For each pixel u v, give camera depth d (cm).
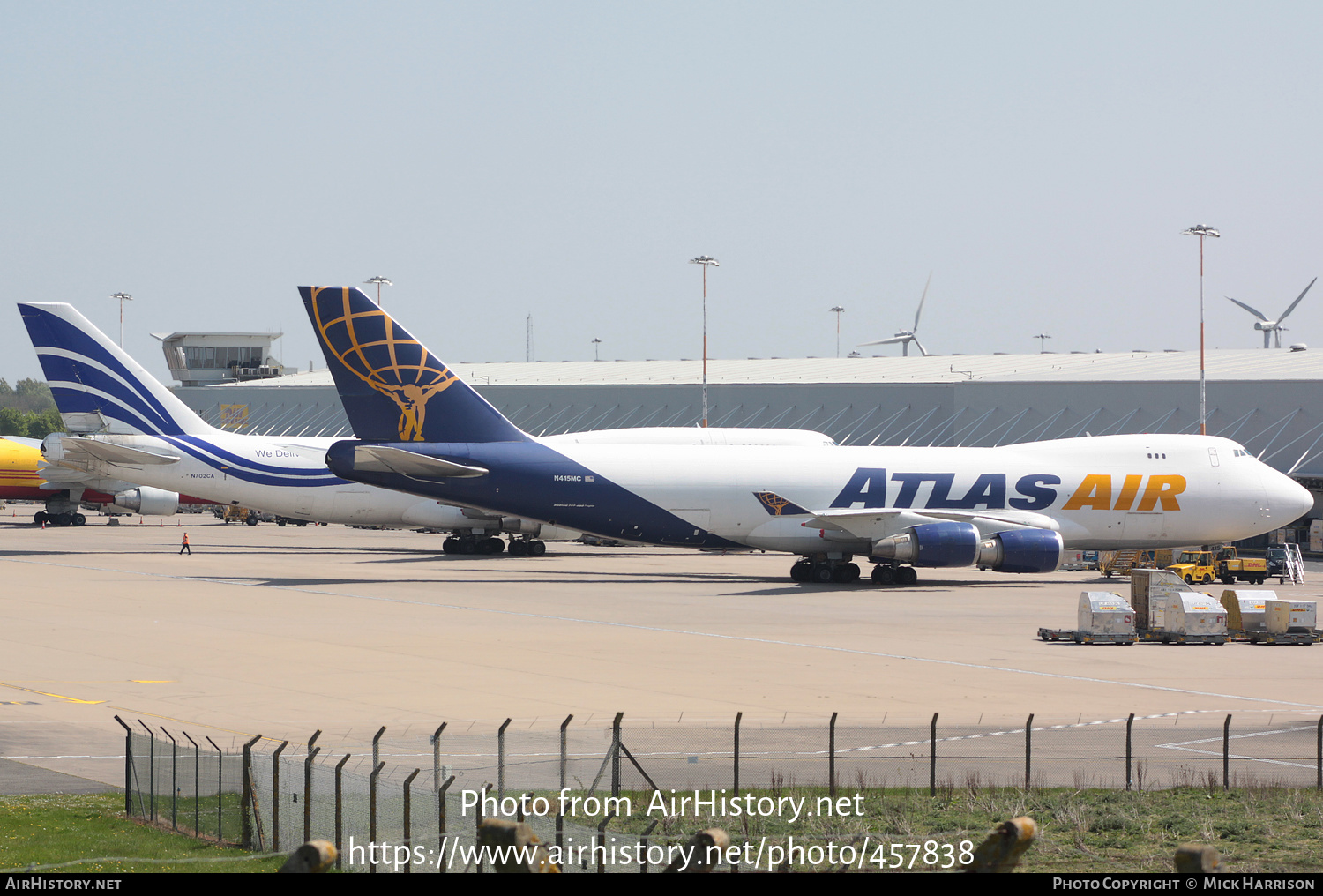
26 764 9869
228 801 8506
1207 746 10794
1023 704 12625
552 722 11425
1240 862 7588
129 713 11756
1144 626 17750
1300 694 13338
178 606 19850
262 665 14425
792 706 12375
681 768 9781
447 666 14488
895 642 16900
